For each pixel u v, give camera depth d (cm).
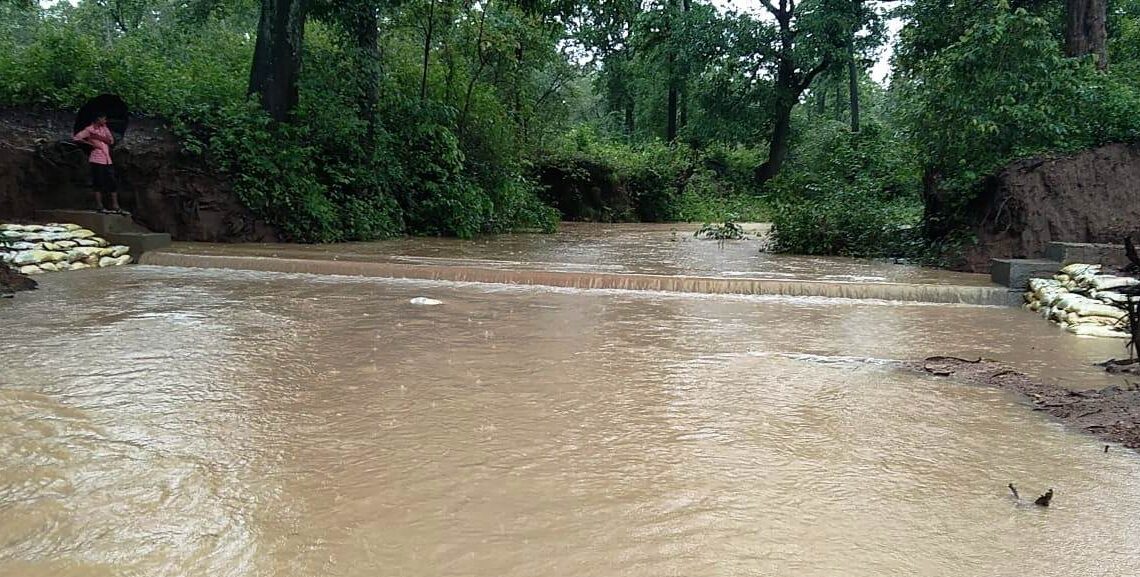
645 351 658
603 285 1045
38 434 410
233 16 2734
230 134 1445
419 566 280
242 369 562
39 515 314
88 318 744
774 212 1923
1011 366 635
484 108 2077
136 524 308
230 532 303
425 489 350
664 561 288
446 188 1864
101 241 1183
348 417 454
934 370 602
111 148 1347
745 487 362
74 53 1473
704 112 3838
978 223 1306
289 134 1549
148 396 486
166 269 1142
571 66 3169
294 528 308
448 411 471
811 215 1579
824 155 2408
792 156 3938
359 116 1727
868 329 789
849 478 377
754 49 3547
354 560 283
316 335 691
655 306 905
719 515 330
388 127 1844
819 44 3366
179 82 1555
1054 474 387
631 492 353
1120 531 322
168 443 402
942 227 1410
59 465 368
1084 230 1191
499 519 321
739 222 2795
